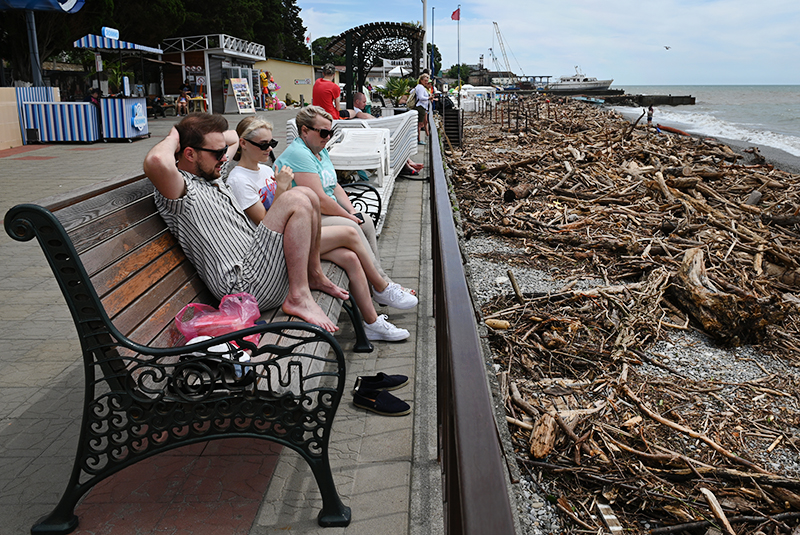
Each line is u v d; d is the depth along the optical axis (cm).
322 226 387
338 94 1002
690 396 414
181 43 3036
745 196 1120
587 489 318
